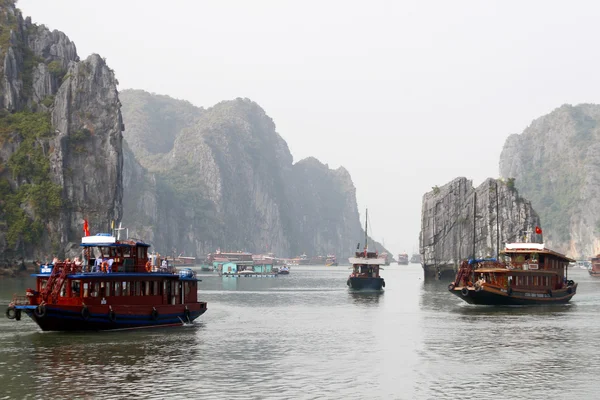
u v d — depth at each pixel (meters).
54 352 56.38
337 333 71.19
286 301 117.44
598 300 120.31
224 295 133.75
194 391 43.91
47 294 65.81
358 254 159.12
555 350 60.19
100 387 44.59
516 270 103.00
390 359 55.53
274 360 54.66
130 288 68.50
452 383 46.94
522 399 42.84
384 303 112.94
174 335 67.06
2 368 50.06
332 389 44.84
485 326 77.69
